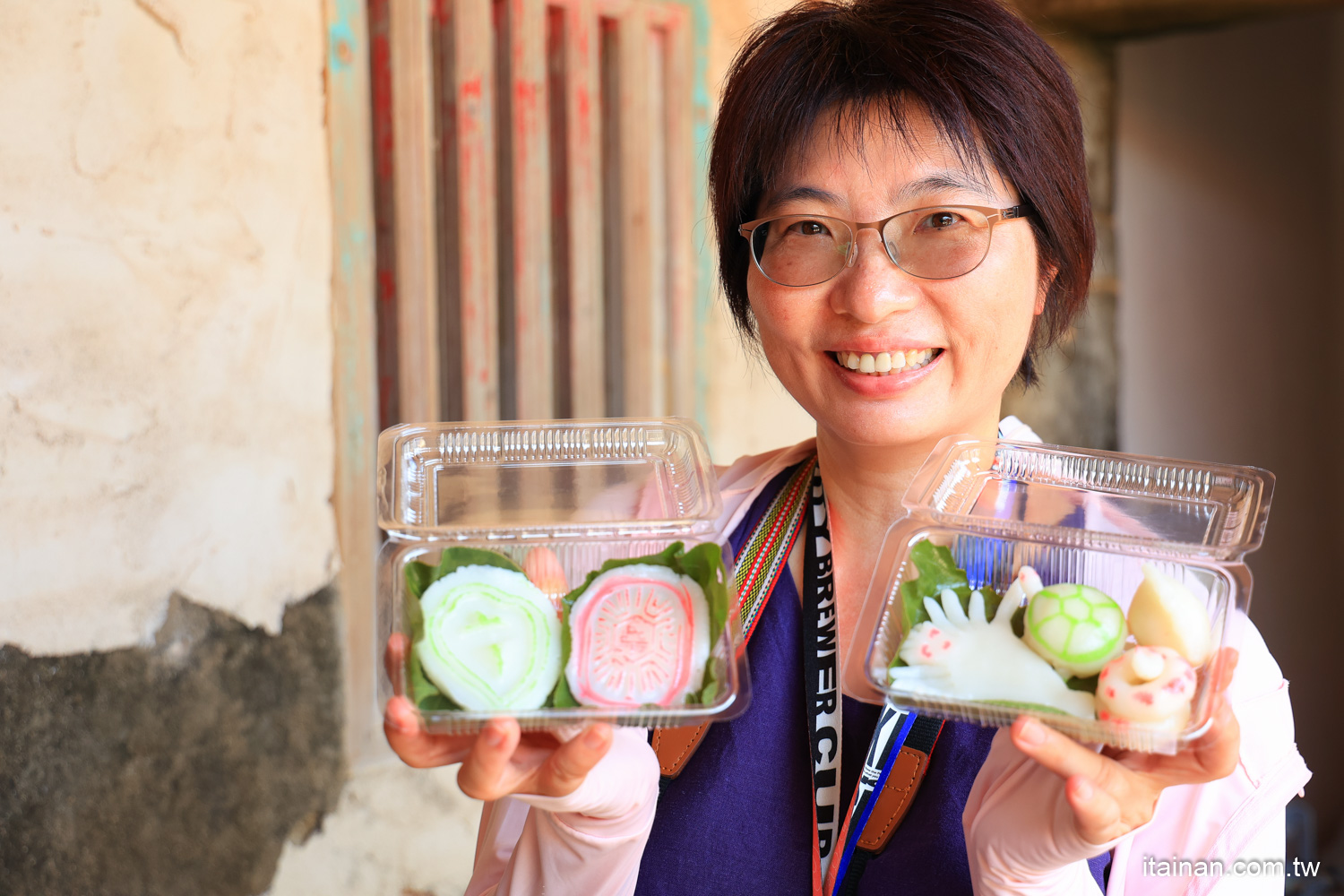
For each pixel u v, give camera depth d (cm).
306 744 251
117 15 215
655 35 311
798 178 114
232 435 235
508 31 274
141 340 222
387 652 99
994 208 111
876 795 111
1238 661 98
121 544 221
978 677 94
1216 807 106
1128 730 87
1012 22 114
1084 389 432
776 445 346
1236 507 104
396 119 255
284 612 246
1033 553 101
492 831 122
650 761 102
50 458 212
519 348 280
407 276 258
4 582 208
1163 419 471
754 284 121
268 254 238
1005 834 93
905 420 115
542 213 281
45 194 209
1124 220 449
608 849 100
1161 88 463
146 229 221
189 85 225
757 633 124
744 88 119
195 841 234
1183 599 92
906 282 112
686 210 315
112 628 221
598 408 297
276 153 238
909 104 111
